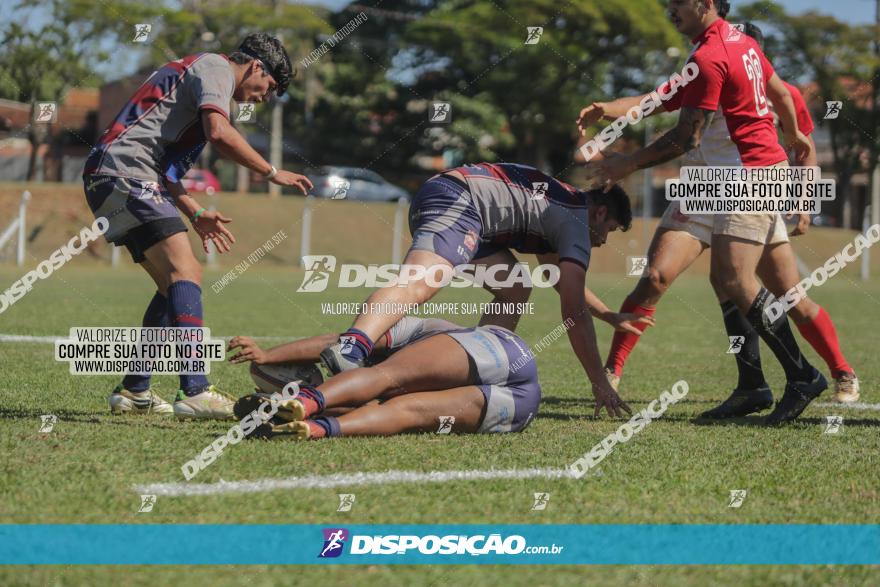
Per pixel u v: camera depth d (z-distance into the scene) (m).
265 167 16.30
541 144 117.38
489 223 16.92
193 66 16.47
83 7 83.62
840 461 14.10
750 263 17.62
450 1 121.94
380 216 99.50
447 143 118.12
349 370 14.98
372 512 10.78
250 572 8.96
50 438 14.15
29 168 115.31
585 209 17.31
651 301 20.06
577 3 104.69
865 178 132.38
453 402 15.27
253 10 100.00
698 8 17.67
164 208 16.58
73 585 8.57
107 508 10.67
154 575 8.84
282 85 17.25
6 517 10.28
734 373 25.80
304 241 88.94
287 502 11.05
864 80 94.38
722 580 9.07
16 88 83.94
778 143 18.27
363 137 120.62
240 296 51.78
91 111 123.25
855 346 33.50
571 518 10.79
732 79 17.44
